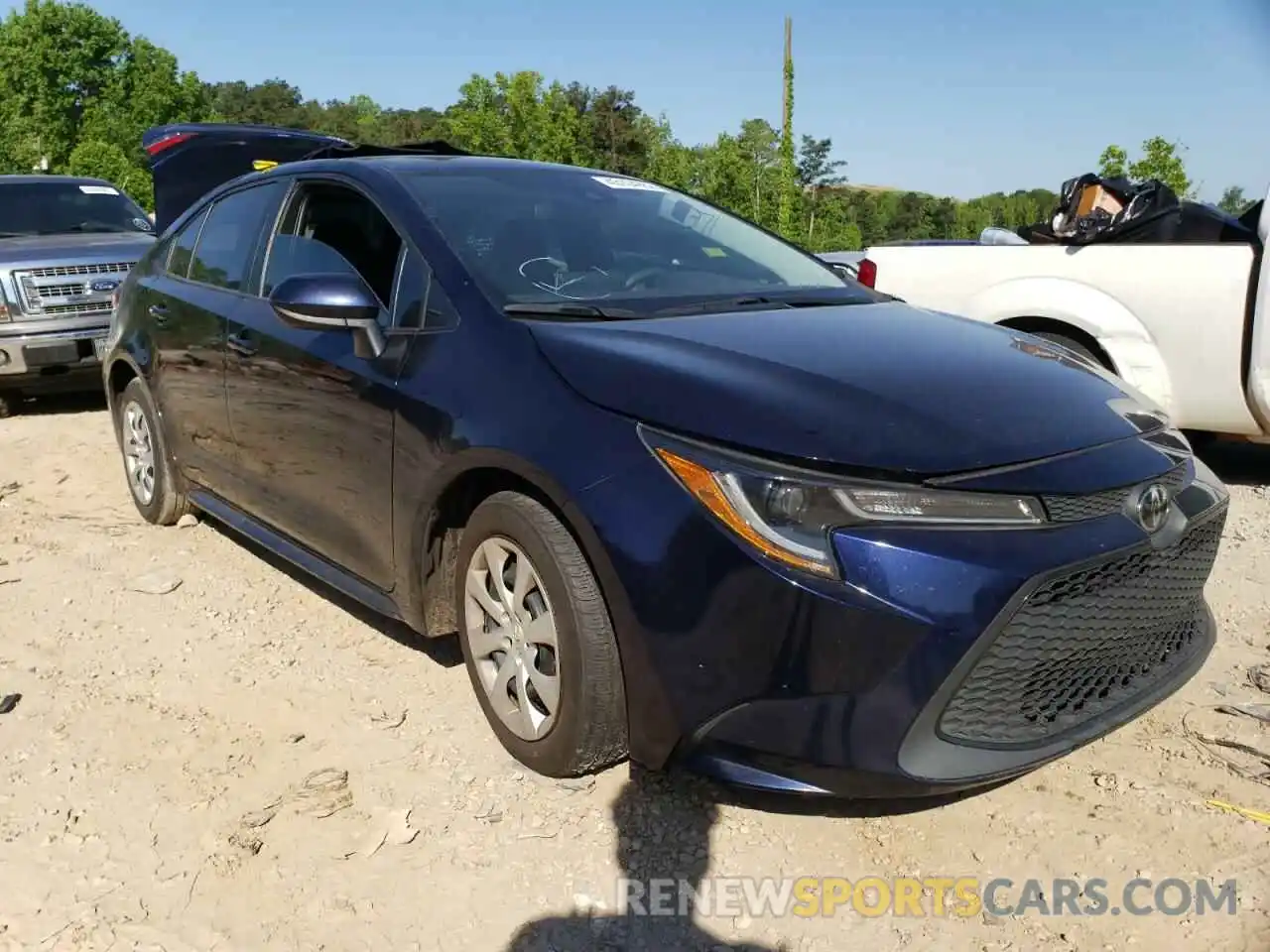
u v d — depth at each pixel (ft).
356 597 11.53
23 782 9.64
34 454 21.47
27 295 24.44
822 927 7.86
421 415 9.95
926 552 7.42
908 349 9.74
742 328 9.95
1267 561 14.90
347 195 12.39
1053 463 8.07
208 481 14.62
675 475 8.01
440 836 8.86
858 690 7.43
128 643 12.57
